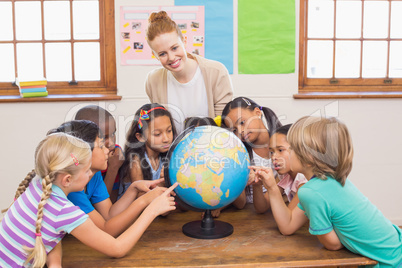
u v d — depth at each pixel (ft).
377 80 10.44
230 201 4.33
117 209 4.83
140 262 3.80
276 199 4.54
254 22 9.80
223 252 4.01
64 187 3.88
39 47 10.14
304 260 3.81
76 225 3.68
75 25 10.09
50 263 3.71
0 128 9.64
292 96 10.02
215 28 9.77
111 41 9.87
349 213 3.95
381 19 10.44
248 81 9.96
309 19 10.27
